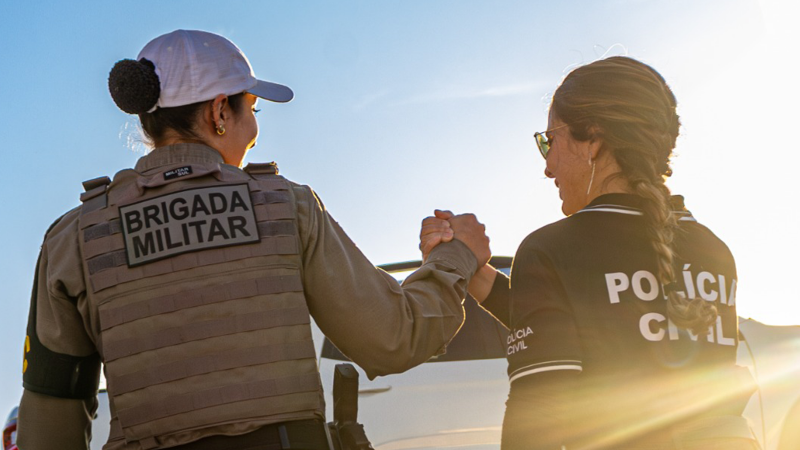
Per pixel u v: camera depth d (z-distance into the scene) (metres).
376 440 3.59
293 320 1.65
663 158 1.70
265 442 1.58
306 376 1.63
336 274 1.74
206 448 1.57
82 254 1.69
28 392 1.75
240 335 1.61
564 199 1.78
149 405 1.59
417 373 3.76
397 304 1.78
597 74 1.69
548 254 1.62
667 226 1.62
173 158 1.79
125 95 1.79
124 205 1.70
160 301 1.62
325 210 1.82
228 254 1.65
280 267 1.67
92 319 1.68
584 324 1.58
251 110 1.93
